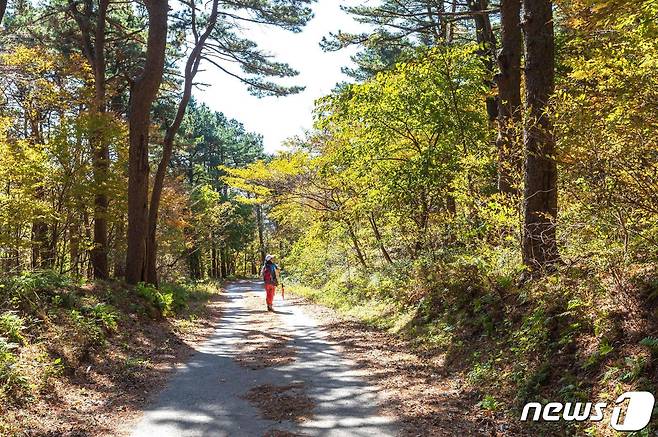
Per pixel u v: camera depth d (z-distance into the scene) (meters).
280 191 22.50
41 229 16.73
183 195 29.55
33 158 13.95
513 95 10.77
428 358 8.72
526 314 7.29
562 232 7.32
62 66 19.66
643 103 5.57
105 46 23.94
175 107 32.53
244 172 22.12
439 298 10.61
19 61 18.55
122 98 27.28
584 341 5.86
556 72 11.59
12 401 5.82
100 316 10.17
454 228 12.44
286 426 5.73
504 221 9.02
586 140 5.88
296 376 8.06
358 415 6.07
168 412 6.36
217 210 46.69
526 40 7.98
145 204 14.95
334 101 13.79
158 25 14.60
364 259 22.95
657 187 5.55
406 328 10.91
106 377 7.77
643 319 5.32
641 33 6.20
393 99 12.88
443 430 5.47
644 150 5.58
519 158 8.41
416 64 12.93
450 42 15.93
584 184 6.30
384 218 16.67
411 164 12.73
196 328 13.95
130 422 6.01
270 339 11.88
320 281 28.61
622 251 6.04
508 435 5.21
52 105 18.50
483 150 11.70
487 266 9.55
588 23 6.96
